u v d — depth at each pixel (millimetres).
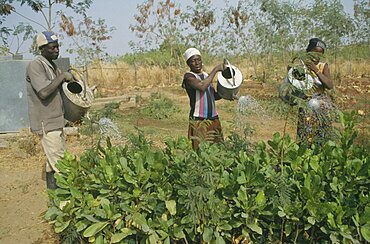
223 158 3453
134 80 22047
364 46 21547
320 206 3105
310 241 3297
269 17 19328
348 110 11250
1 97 9188
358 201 3367
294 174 3488
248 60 22188
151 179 3498
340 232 3088
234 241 3453
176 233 3338
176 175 3424
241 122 4203
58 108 5074
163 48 23188
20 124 9352
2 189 6219
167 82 22328
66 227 3633
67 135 8516
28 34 14531
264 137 8273
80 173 3777
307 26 19172
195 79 4930
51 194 3715
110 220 3445
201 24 21422
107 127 4242
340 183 3342
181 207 3357
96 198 3609
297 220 3201
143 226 3332
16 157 7805
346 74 20953
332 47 19141
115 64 23391
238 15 20547
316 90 4723
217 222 3246
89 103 5152
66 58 11234
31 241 4578
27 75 4961
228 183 3285
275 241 3424
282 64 19406
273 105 3770
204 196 3037
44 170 7102
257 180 3240
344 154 3500
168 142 3996
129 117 11914
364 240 3182
